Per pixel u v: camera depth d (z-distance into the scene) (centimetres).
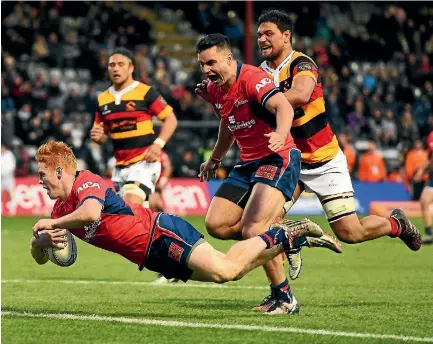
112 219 2462
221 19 11581
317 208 8725
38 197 8419
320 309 2928
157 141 4047
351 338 2336
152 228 2491
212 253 2508
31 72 10200
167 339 2298
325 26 11662
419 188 8762
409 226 3309
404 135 9962
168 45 11944
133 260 2534
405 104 10656
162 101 4084
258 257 2608
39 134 8794
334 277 4019
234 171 2903
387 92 10656
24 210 8344
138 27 10800
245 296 3291
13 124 8800
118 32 10694
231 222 2877
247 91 2745
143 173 4056
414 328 2528
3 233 6494
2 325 2511
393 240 6331
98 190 2427
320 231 2658
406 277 4022
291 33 3017
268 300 2864
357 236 3198
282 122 2639
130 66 4088
